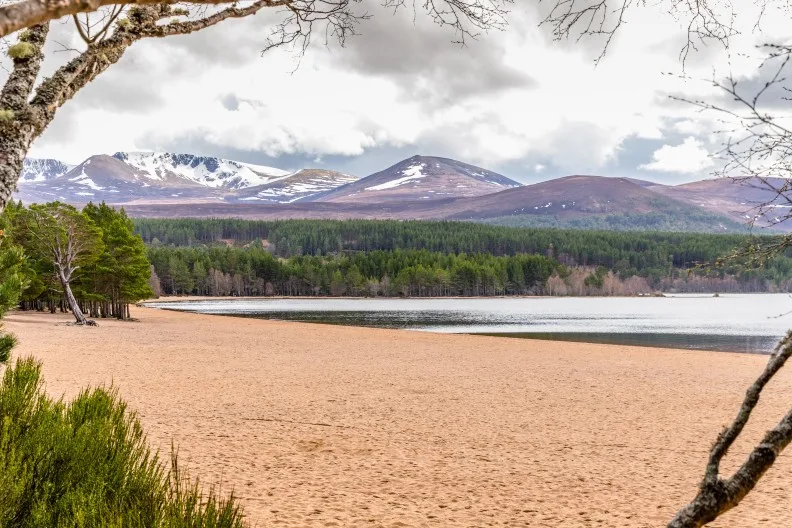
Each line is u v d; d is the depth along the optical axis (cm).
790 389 1983
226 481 877
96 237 4850
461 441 1223
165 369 2231
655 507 827
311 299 16400
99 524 337
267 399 1653
